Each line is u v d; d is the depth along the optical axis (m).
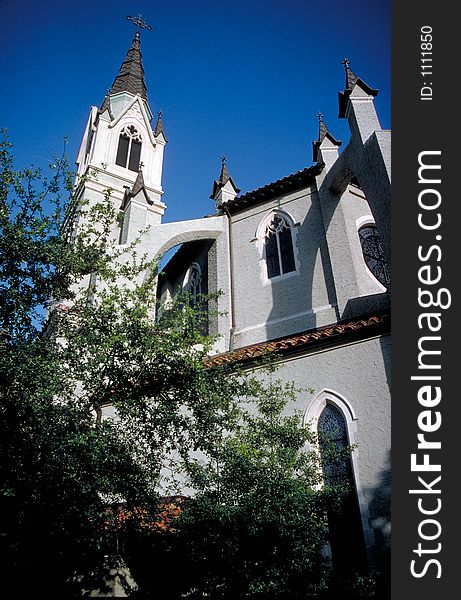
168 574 10.33
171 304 13.40
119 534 10.35
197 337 10.37
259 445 9.93
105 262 12.17
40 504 8.18
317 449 12.14
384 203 15.48
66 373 9.89
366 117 17.84
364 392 12.85
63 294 11.09
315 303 18.78
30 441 8.14
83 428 9.13
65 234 11.80
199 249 24.69
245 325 20.19
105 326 10.55
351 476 12.22
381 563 10.91
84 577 9.64
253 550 8.40
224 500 9.15
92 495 8.73
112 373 10.23
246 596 8.38
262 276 20.80
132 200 23.39
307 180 21.31
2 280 10.12
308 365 14.09
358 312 17.19
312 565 8.57
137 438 10.59
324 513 9.58
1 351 8.83
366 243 20.22
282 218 21.53
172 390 10.53
